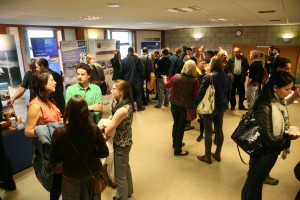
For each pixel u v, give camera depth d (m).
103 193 2.47
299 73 8.86
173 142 3.33
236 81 5.13
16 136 2.81
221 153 3.33
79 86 2.42
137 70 5.20
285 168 2.94
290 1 3.48
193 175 2.81
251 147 1.79
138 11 4.57
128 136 2.04
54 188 1.91
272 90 1.76
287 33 8.81
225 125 4.39
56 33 7.53
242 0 3.40
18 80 4.90
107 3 3.55
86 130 1.48
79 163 1.53
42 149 1.74
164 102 5.83
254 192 1.88
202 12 4.88
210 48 10.57
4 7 3.63
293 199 2.37
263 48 9.34
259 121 1.75
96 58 6.48
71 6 3.75
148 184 2.64
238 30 9.73
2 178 2.50
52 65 6.69
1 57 4.59
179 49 5.10
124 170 2.09
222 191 2.51
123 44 9.95
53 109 1.95
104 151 1.61
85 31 8.27
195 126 4.44
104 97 6.13
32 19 5.45
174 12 4.82
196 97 2.86
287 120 1.82
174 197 2.43
